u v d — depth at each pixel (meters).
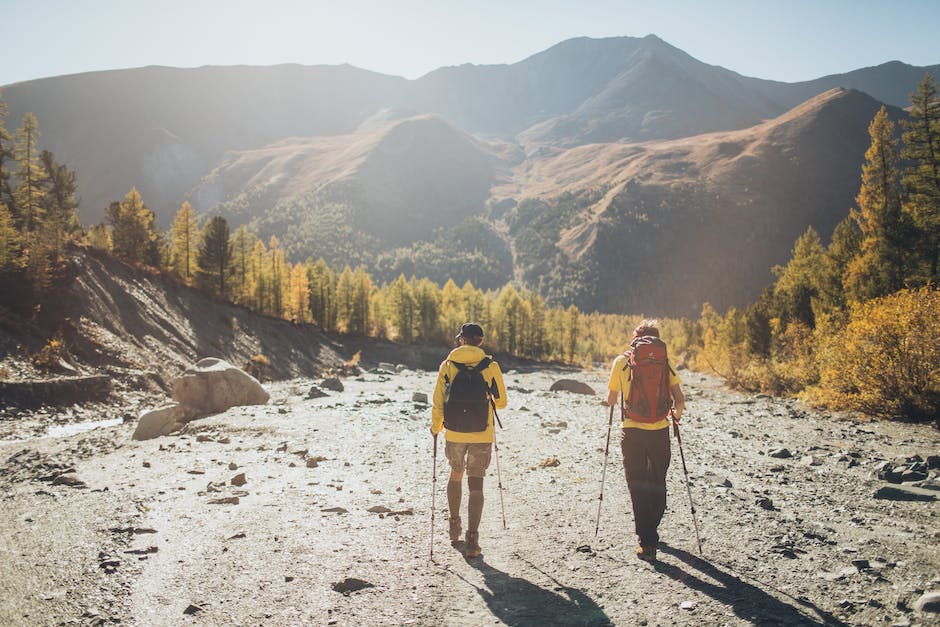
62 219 53.06
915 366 14.67
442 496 7.82
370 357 82.50
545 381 47.94
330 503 7.37
